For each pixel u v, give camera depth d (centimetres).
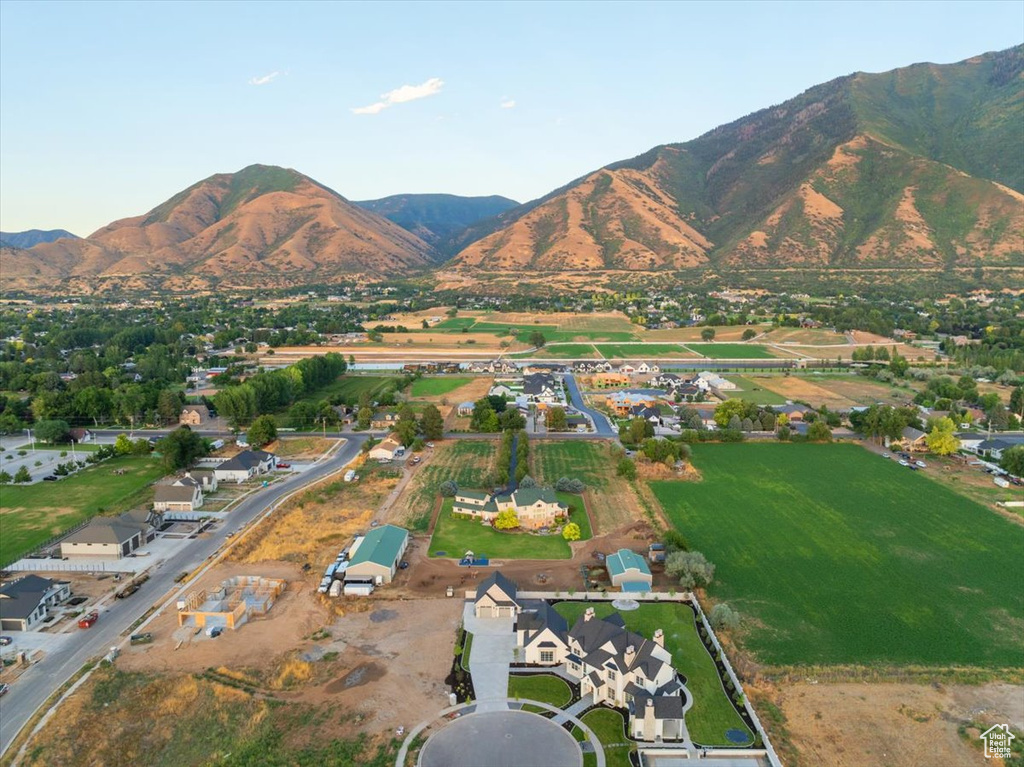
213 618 9675
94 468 17000
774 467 16938
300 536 12862
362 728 7594
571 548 12438
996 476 16288
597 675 8131
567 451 18488
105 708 7912
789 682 8494
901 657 9019
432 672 8650
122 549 12031
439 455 18262
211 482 15475
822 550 12219
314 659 8881
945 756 7231
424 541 12681
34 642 9288
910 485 15600
